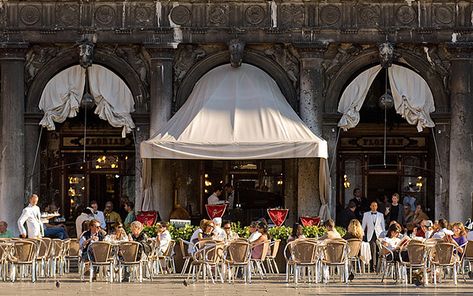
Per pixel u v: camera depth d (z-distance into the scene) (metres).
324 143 37.94
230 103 39.25
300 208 40.50
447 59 40.91
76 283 32.84
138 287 31.47
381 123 45.09
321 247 33.12
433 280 33.41
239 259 33.00
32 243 33.19
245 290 30.61
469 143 40.53
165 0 40.56
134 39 40.59
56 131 45.84
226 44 40.69
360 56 40.84
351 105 40.94
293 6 40.59
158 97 40.56
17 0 40.66
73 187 45.91
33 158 40.94
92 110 44.72
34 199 36.03
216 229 35.00
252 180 43.44
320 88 40.62
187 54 40.94
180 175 42.41
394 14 40.53
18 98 40.75
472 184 40.50
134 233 33.94
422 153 45.88
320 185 39.84
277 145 37.69
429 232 36.12
